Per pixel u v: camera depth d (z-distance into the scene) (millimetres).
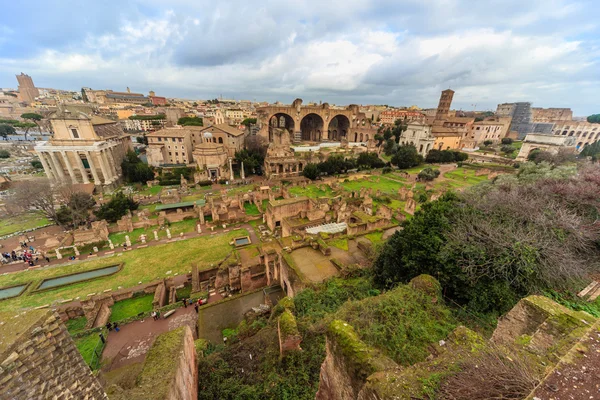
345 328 9312
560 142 77500
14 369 5402
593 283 14734
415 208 48719
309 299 17656
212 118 127500
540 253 14320
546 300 10219
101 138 68062
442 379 6512
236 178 77750
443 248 15484
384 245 20875
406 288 14367
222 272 27922
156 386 9203
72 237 41094
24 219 50094
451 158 94500
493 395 5809
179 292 29172
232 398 12336
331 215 41281
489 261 14180
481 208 20109
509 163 84062
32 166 83188
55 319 6430
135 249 38938
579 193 21250
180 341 11672
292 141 118500
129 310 26156
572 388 4488
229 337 18969
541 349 7953
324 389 10281
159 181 72438
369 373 7570
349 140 126938
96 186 65625
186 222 48250
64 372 6422
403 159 85875
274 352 13977
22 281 32094
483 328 13008
